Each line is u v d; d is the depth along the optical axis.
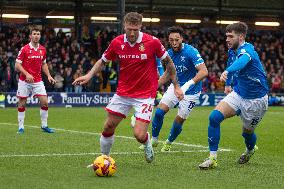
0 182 11.45
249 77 13.65
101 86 42.34
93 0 48.53
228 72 13.02
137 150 16.55
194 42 50.06
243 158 14.59
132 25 12.48
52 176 12.14
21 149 16.38
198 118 30.05
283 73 49.19
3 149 16.34
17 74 39.97
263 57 50.88
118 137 20.25
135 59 12.85
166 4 51.16
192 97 16.52
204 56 49.00
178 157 15.34
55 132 21.78
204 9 52.44
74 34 47.19
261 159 15.44
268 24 56.81
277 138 21.30
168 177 12.30
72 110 34.91
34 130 22.47
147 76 13.00
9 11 49.22
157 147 17.67
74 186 11.16
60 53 43.91
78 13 47.97
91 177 12.10
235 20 55.72
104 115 31.11
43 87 21.67
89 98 39.25
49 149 16.42
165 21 54.50
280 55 52.09
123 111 13.18
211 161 13.51
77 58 42.59
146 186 11.29
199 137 20.92
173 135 16.53
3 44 43.81
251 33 54.38
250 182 11.95
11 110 34.19
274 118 31.34
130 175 12.46
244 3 53.16
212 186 11.45
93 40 47.09
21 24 49.09
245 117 13.98
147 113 13.02
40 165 13.52
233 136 21.50
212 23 55.16
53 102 38.16
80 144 17.72
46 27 49.88
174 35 16.36
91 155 15.26
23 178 11.89
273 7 54.03
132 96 13.02
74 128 23.89
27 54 21.47
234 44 13.63
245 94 13.73
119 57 12.94
